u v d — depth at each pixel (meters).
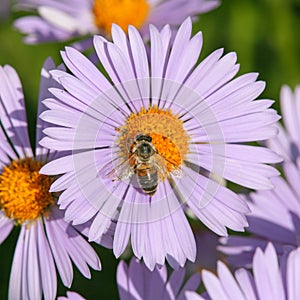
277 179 0.31
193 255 0.28
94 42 0.28
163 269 0.29
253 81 0.29
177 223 0.28
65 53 0.28
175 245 0.28
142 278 0.29
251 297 0.28
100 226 0.27
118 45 0.28
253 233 0.30
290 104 0.33
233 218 0.28
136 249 0.27
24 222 0.30
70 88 0.28
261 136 0.28
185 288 0.29
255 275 0.28
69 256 0.29
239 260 0.30
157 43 0.29
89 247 0.28
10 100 0.30
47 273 0.29
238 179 0.28
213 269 0.32
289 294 0.28
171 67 0.29
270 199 0.31
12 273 0.30
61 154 0.30
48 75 0.29
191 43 0.29
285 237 0.31
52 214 0.30
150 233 0.28
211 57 0.29
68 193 0.27
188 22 0.29
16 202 0.30
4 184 0.30
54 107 0.28
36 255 0.30
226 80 0.29
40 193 0.30
